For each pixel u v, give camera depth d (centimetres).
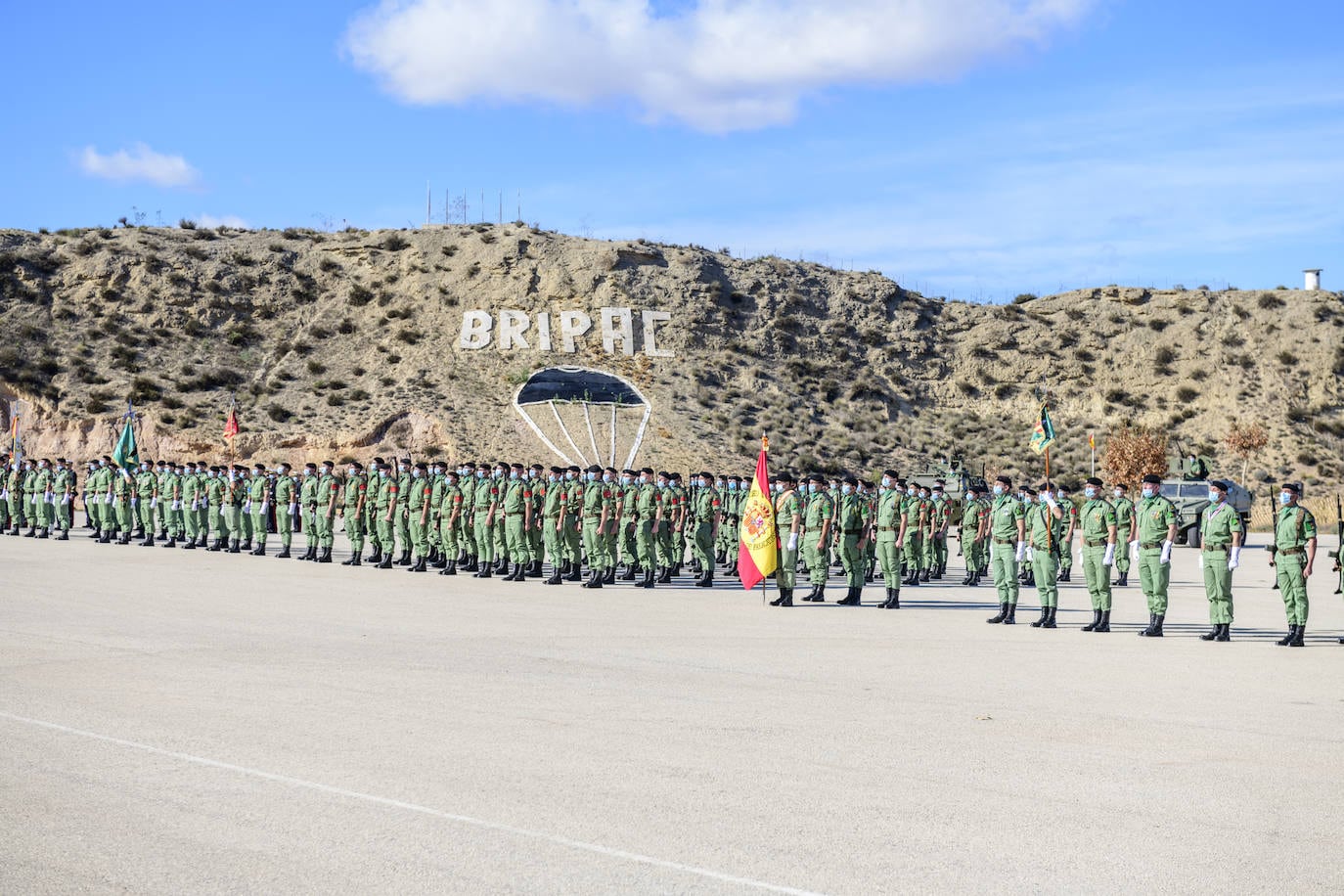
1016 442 7356
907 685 1270
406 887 624
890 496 2161
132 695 1136
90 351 6738
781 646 1572
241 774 848
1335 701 1205
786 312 8119
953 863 675
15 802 775
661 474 2662
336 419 6347
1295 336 7962
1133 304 8469
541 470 2631
